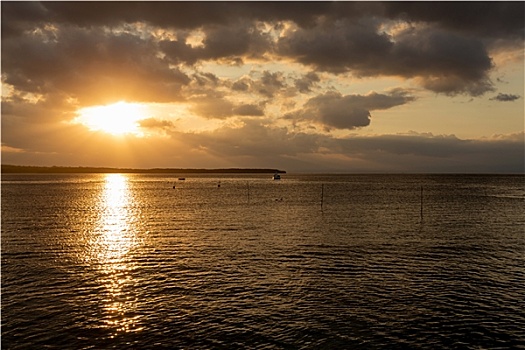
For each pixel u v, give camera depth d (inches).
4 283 1172.5
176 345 814.5
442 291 1106.1
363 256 1508.4
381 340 834.8
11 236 1942.7
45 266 1363.2
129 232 2078.0
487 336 850.1
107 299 1047.6
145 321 918.4
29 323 904.3
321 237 1911.9
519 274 1266.0
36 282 1185.4
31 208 3307.1
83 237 1926.7
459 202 3885.3
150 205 3644.2
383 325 898.7
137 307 995.9
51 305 1005.2
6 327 883.4
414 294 1083.3
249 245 1715.1
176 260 1446.9
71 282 1186.6
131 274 1268.5
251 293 1091.9
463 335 854.5
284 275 1257.4
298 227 2241.6
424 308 987.9
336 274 1267.2
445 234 1999.3
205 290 1117.1
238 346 811.4
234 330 875.4
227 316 943.0
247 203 3806.6
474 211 3070.9
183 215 2844.5
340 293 1090.7
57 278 1224.8
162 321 918.4
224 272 1289.4
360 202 3882.9
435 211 3065.9
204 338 841.5
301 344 819.4
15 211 3058.6
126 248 1657.2
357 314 954.1
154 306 1002.1
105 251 1599.4
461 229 2164.1
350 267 1349.7
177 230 2145.7
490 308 987.9
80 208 3344.0
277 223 2409.0
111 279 1216.8
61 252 1581.0
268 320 922.7
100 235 1985.7
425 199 4261.8
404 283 1176.2
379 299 1047.0
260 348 804.0
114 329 879.1
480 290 1114.7
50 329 877.2
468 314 953.5
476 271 1299.2
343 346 812.6
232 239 1863.9
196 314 954.1
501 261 1432.1
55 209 3245.6
